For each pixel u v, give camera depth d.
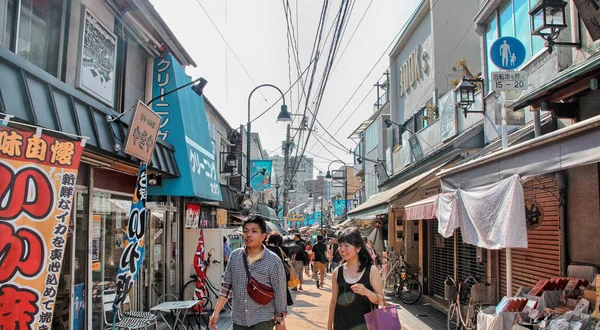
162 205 9.64
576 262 6.19
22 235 3.44
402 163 18.34
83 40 6.53
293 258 15.30
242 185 21.73
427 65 16.91
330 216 50.41
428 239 13.44
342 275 4.32
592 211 5.91
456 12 16.39
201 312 9.47
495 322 5.50
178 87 9.02
